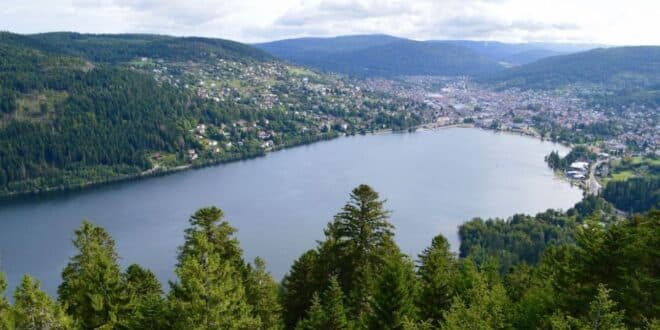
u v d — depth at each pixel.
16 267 138.88
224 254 55.91
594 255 41.59
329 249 61.81
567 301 42.34
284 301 64.75
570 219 170.25
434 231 174.38
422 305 52.22
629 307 39.53
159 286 61.44
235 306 38.41
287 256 150.12
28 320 37.06
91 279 49.72
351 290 56.91
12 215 185.25
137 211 189.88
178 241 158.88
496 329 41.41
